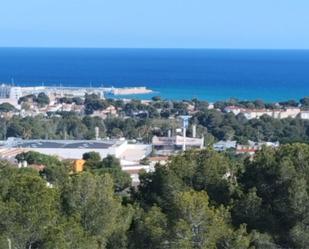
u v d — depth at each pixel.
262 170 71.56
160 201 73.00
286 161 69.12
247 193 69.50
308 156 71.19
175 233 58.91
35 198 57.69
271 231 66.31
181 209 59.44
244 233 62.00
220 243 59.19
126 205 73.31
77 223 60.53
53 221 58.12
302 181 66.31
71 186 66.00
